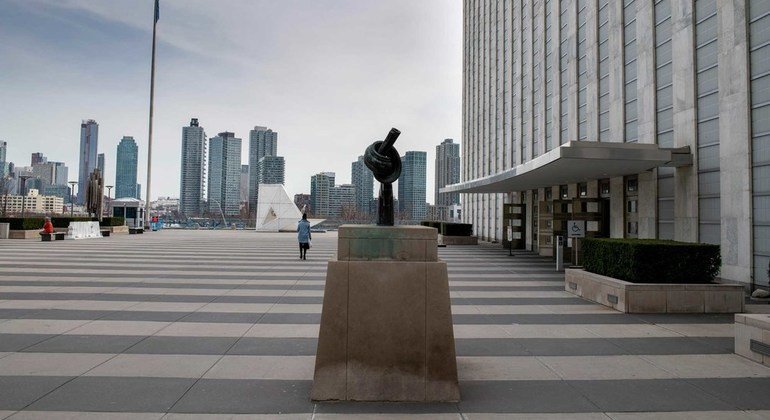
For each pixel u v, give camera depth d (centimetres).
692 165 1502
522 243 3022
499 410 480
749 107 1288
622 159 1407
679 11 1563
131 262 1809
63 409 468
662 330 818
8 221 3250
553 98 2681
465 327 837
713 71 1430
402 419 455
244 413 465
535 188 2833
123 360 624
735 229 1321
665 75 1678
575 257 1816
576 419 461
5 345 688
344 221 7325
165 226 6600
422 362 507
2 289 1172
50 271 1511
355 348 508
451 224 3372
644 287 963
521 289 1278
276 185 5103
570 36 2456
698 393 530
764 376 587
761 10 1254
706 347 715
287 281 1364
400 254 531
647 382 564
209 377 565
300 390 529
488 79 4138
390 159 595
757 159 1264
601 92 2145
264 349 683
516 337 769
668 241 1086
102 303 1009
